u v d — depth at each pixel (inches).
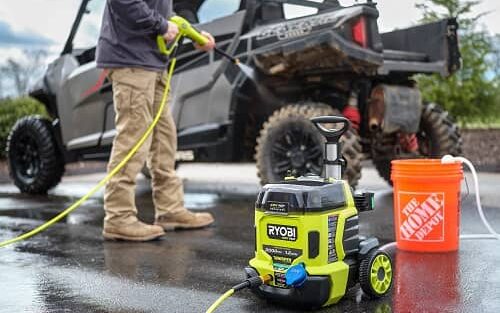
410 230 120.7
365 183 256.5
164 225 150.3
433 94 349.4
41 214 183.2
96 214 181.8
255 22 195.0
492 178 262.2
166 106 148.6
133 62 134.0
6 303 91.3
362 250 89.1
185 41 204.1
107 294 95.1
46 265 115.0
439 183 118.0
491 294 90.7
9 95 491.2
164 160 149.9
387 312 83.4
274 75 184.7
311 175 93.4
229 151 195.2
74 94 228.7
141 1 130.4
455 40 197.2
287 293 84.7
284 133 182.1
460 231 141.6
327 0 194.5
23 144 245.9
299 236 83.9
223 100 194.7
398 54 193.3
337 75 182.5
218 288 97.9
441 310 83.7
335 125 173.5
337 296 85.7
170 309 87.2
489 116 359.9
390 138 199.5
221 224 158.6
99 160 225.1
